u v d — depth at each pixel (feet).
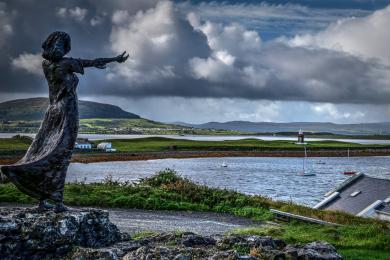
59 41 37.37
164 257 33.60
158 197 106.83
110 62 39.70
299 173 380.37
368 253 64.03
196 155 581.12
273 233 75.10
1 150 405.80
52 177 35.88
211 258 34.24
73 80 37.65
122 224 79.92
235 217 96.58
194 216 94.68
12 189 100.63
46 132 37.52
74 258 32.89
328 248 40.09
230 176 345.31
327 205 121.39
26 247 32.76
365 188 123.03
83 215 36.96
